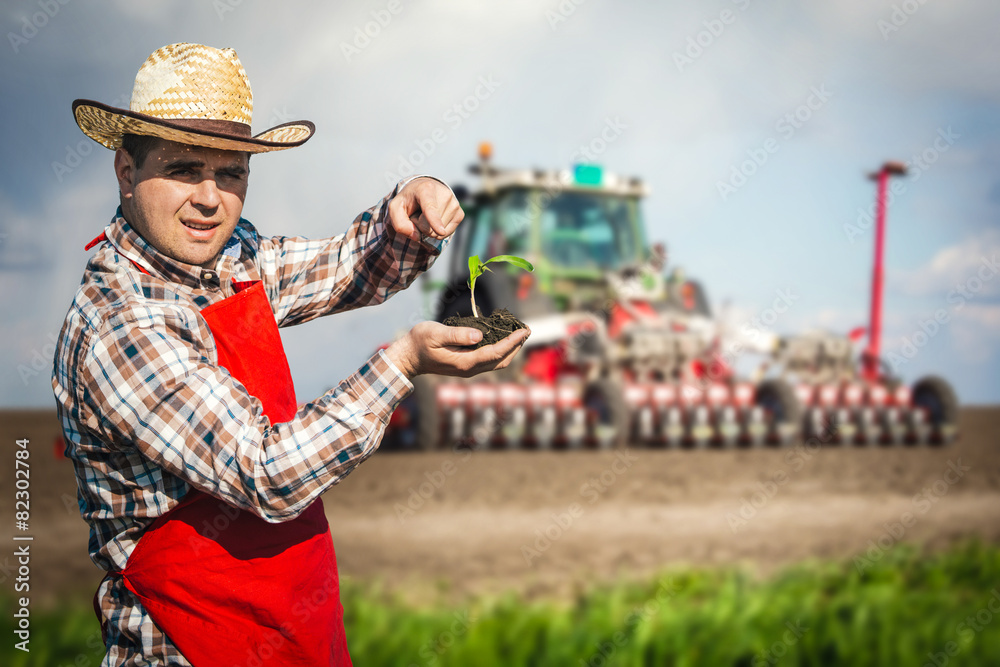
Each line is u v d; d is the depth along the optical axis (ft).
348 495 19.97
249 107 4.89
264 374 4.82
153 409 4.11
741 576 12.39
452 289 27.66
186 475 4.14
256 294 5.00
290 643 4.74
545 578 13.08
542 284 26.16
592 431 25.20
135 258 4.75
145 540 4.62
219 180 4.71
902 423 28.48
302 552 4.83
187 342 4.49
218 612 4.60
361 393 4.11
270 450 3.98
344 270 5.82
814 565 13.08
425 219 5.56
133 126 4.37
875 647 9.83
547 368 26.12
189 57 4.60
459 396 25.11
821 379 28.63
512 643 9.76
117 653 4.81
